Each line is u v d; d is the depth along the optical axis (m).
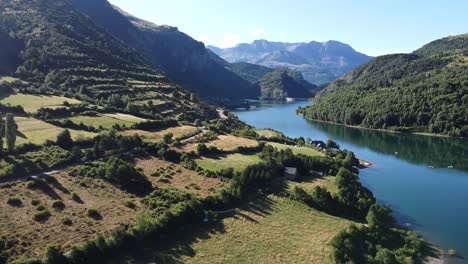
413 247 81.94
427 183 130.50
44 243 62.03
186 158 107.88
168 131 137.00
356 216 92.69
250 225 81.56
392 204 109.69
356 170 138.75
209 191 91.12
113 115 141.88
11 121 89.31
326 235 80.38
